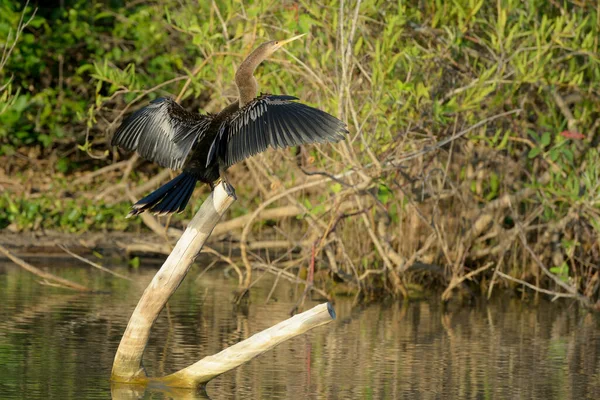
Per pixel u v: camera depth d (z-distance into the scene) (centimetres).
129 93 1516
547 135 1375
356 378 963
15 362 973
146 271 1578
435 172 1509
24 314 1208
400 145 1305
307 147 1495
